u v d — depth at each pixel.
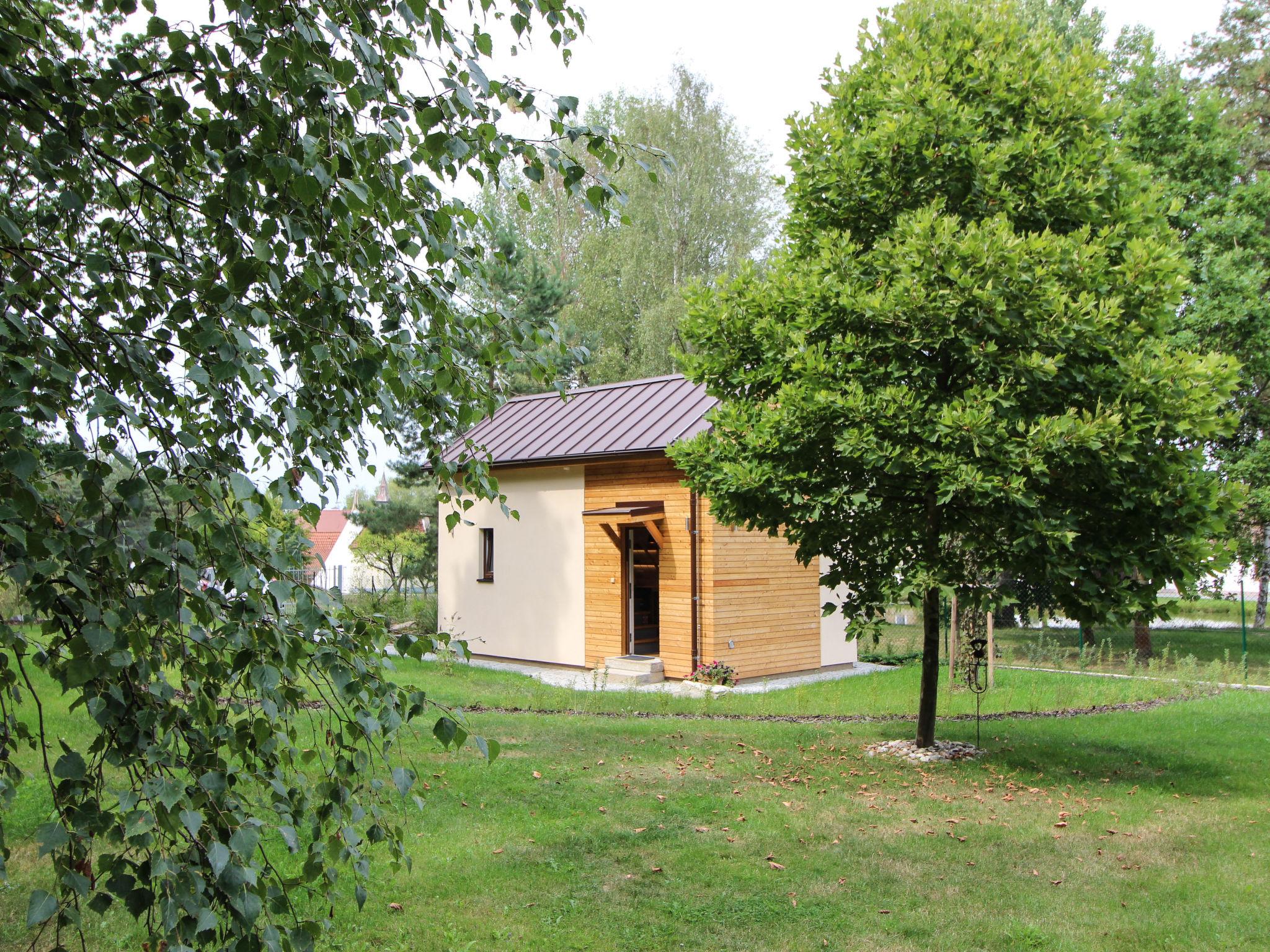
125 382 2.17
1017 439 7.27
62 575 1.81
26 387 1.72
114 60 2.20
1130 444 7.08
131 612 1.85
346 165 2.18
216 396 2.00
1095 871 5.82
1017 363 7.35
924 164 8.20
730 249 32.97
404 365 2.70
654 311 30.42
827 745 9.59
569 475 17.23
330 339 2.49
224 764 1.99
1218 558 7.52
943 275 7.58
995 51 8.52
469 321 3.01
